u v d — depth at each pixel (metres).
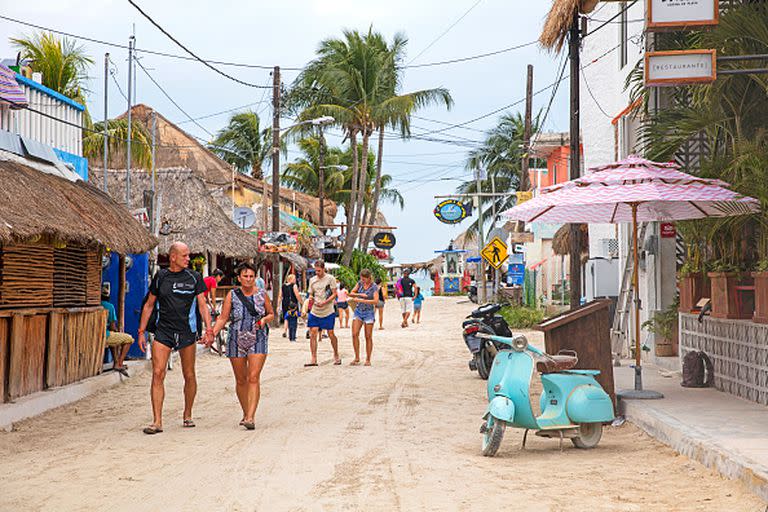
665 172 10.57
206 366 17.64
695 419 9.08
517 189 60.06
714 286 11.53
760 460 6.88
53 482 7.14
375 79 46.94
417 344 23.48
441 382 14.68
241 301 10.12
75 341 13.01
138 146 32.09
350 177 67.81
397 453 8.45
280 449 8.65
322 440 9.17
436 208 38.97
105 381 13.66
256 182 46.47
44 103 16.16
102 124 32.94
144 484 7.07
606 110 22.70
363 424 10.27
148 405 11.98
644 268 16.48
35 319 11.55
